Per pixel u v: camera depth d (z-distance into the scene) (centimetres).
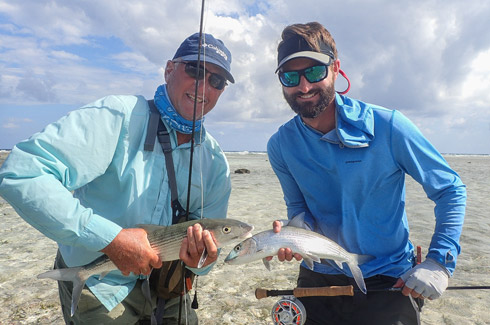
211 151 103
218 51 93
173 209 93
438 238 91
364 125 97
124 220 88
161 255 83
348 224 103
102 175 89
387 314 94
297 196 117
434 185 95
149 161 91
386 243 101
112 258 79
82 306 86
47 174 76
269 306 142
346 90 111
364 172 99
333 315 100
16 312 134
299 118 108
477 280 164
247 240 97
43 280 164
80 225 76
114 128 86
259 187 524
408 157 96
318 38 99
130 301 92
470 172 997
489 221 287
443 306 140
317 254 95
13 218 296
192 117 93
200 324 128
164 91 94
